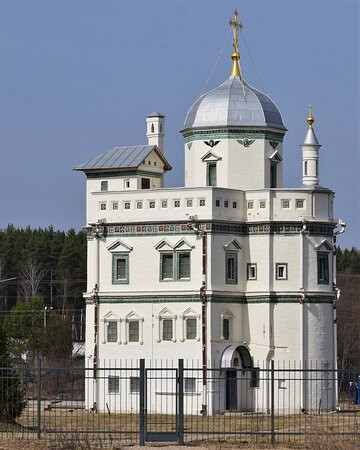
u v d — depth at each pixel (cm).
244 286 13712
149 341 13612
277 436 9481
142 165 14525
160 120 15112
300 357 13525
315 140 14225
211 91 14575
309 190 13662
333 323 13812
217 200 13500
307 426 10750
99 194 14000
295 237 13600
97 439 9225
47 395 14900
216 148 14250
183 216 13525
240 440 9169
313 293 13600
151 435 8975
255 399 13512
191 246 13462
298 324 13562
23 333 19488
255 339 13612
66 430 9412
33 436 9200
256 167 14212
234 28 14862
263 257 13625
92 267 13988
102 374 13762
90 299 13950
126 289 13762
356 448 8606
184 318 13450
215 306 13400
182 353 13438
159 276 13612
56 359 18775
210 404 13200
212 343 13338
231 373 13450
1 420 9988
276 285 13600
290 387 13388
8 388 10088
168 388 13400
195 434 9519
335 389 13562
